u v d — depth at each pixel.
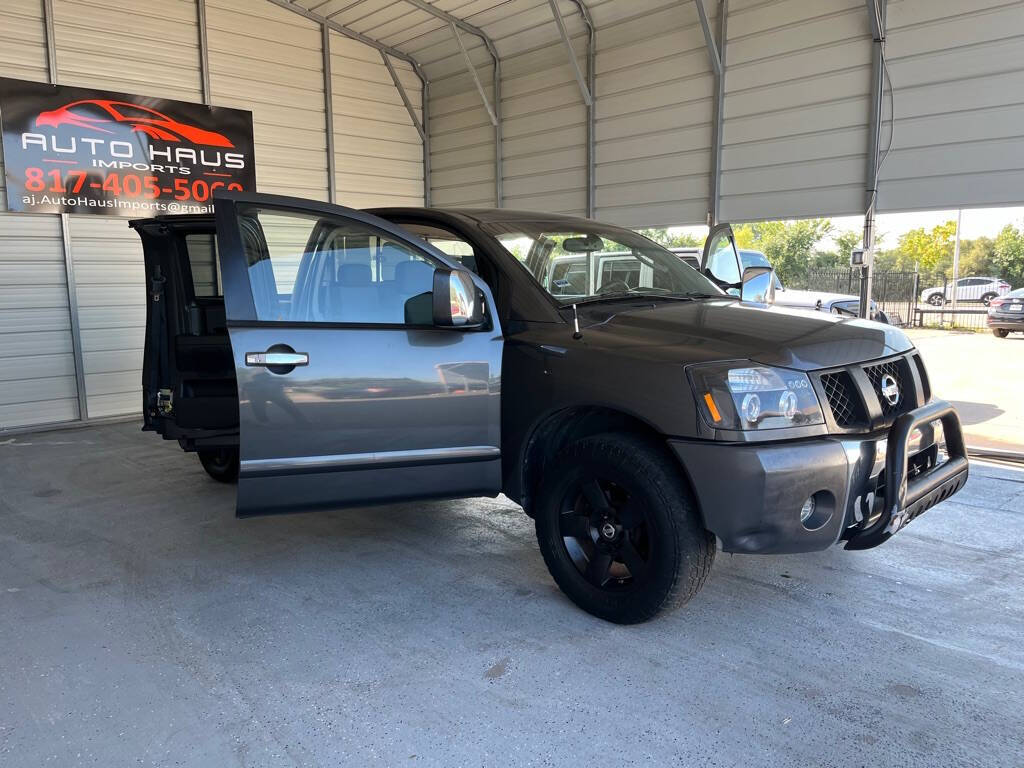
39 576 3.49
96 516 4.41
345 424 2.94
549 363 2.97
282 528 4.13
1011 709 2.31
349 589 3.29
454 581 3.36
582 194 8.30
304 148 8.95
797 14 6.34
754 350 2.62
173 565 3.61
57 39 7.08
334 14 8.69
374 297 3.06
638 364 2.70
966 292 27.06
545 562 3.23
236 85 8.32
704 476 2.53
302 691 2.47
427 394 3.02
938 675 2.52
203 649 2.76
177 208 7.96
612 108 7.85
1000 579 3.32
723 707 2.34
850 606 3.06
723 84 6.89
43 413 7.28
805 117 6.39
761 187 6.75
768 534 2.51
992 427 6.45
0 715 2.35
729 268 4.45
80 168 7.29
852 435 2.63
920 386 2.97
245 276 2.89
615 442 2.77
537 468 3.23
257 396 2.84
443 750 2.14
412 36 9.06
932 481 2.81
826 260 31.52
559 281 3.37
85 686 2.51
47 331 7.26
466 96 9.45
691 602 3.10
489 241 3.41
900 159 5.89
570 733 2.22
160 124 7.77
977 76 5.46
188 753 2.14
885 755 2.10
